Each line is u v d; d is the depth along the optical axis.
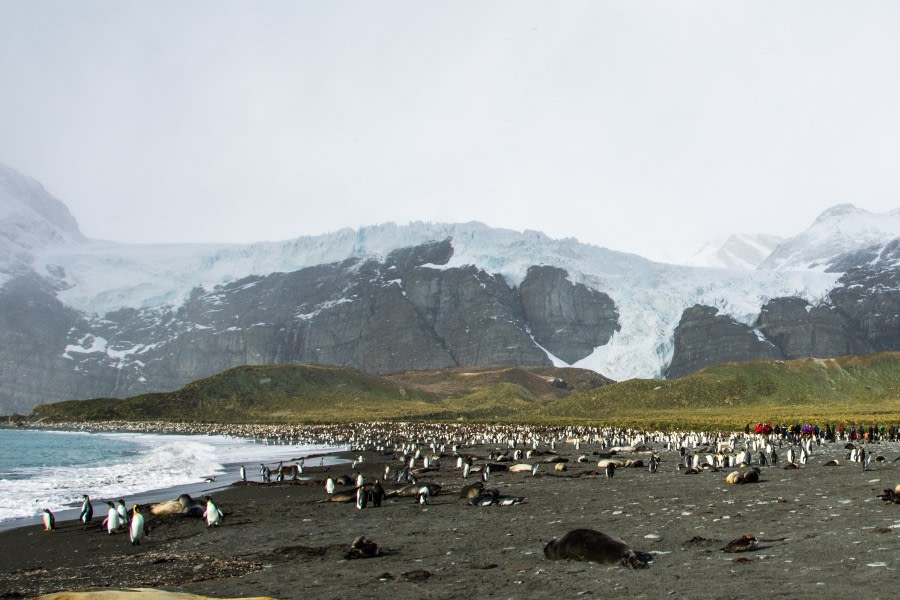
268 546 23.02
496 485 40.69
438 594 14.51
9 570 20.86
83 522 30.64
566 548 17.39
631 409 184.25
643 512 25.98
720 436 93.00
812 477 36.97
